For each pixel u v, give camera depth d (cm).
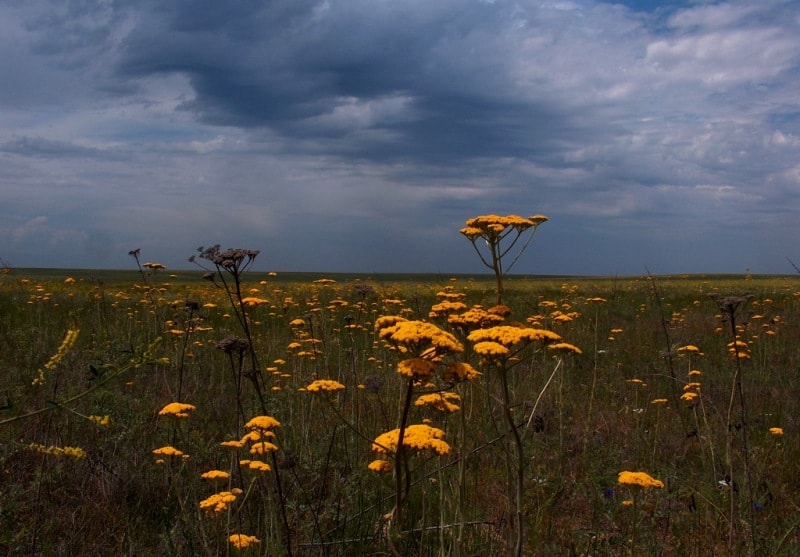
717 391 1060
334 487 555
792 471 689
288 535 431
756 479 611
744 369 1216
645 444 764
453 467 552
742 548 508
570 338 1455
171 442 646
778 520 555
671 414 909
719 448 734
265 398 768
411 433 395
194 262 480
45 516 524
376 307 1691
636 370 1237
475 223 499
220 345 552
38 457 601
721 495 595
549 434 828
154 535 513
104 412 646
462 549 435
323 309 1225
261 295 2109
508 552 402
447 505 506
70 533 496
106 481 581
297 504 521
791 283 4322
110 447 646
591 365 1239
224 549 473
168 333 1022
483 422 682
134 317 1382
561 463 651
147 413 747
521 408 709
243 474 593
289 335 1376
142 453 635
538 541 495
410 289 2783
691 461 733
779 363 1300
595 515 529
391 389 820
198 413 763
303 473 609
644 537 510
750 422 827
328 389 407
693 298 2664
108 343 856
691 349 920
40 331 1051
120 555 477
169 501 563
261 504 545
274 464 445
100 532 514
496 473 632
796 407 975
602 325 1802
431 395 449
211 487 585
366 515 532
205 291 2092
